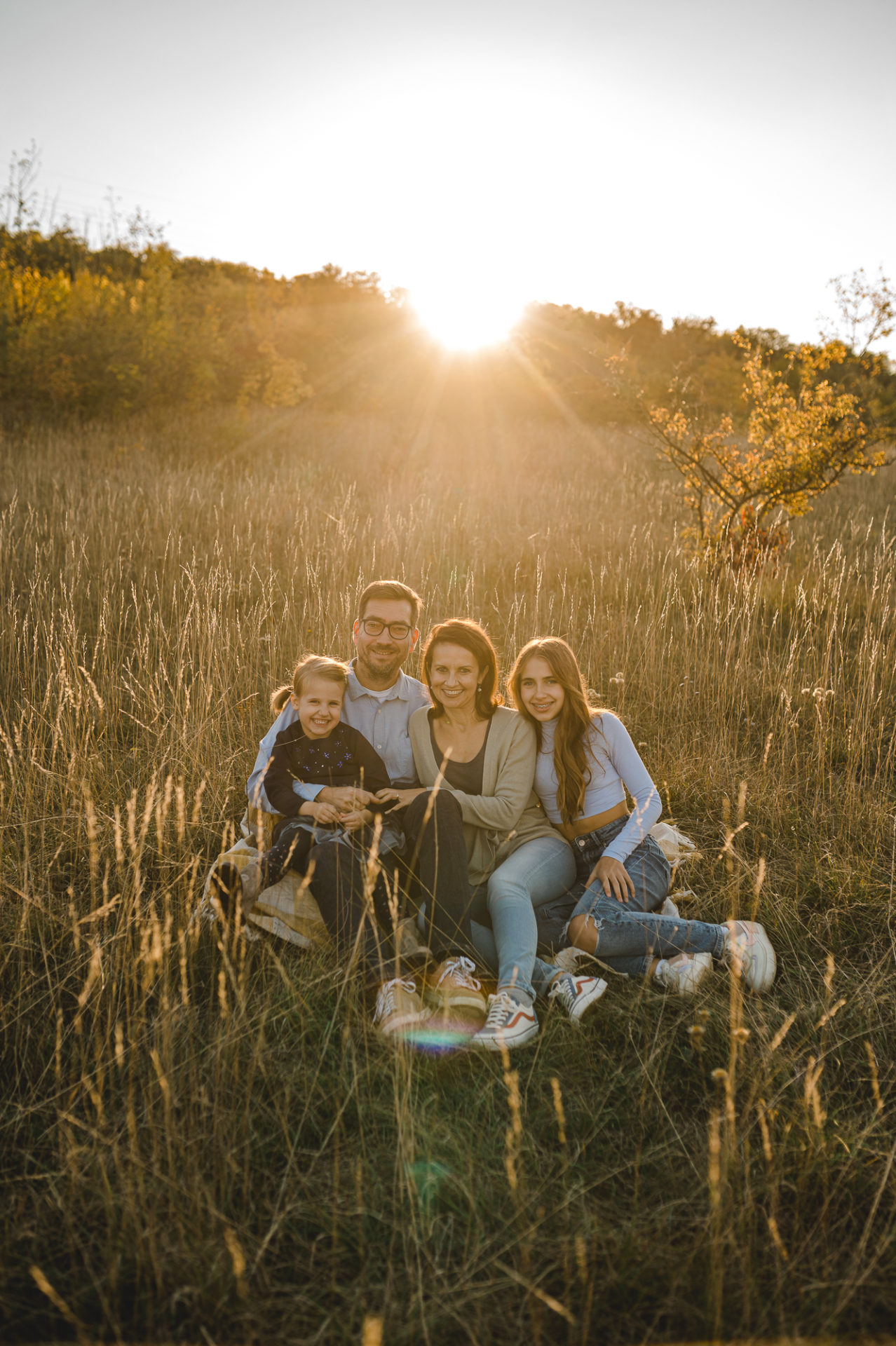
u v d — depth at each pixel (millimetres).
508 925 2543
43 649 4633
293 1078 2141
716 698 4410
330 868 2518
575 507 9070
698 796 3686
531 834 2924
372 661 3084
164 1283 1658
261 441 12750
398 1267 1730
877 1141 2027
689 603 5895
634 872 2793
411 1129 1925
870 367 7012
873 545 7797
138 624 4758
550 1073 2225
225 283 23375
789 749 3990
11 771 3354
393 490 9492
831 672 4695
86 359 13469
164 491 8008
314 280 34750
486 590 6172
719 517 7812
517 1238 1741
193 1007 2262
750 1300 1647
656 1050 2242
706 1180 1863
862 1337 1591
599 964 2633
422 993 2496
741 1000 2418
